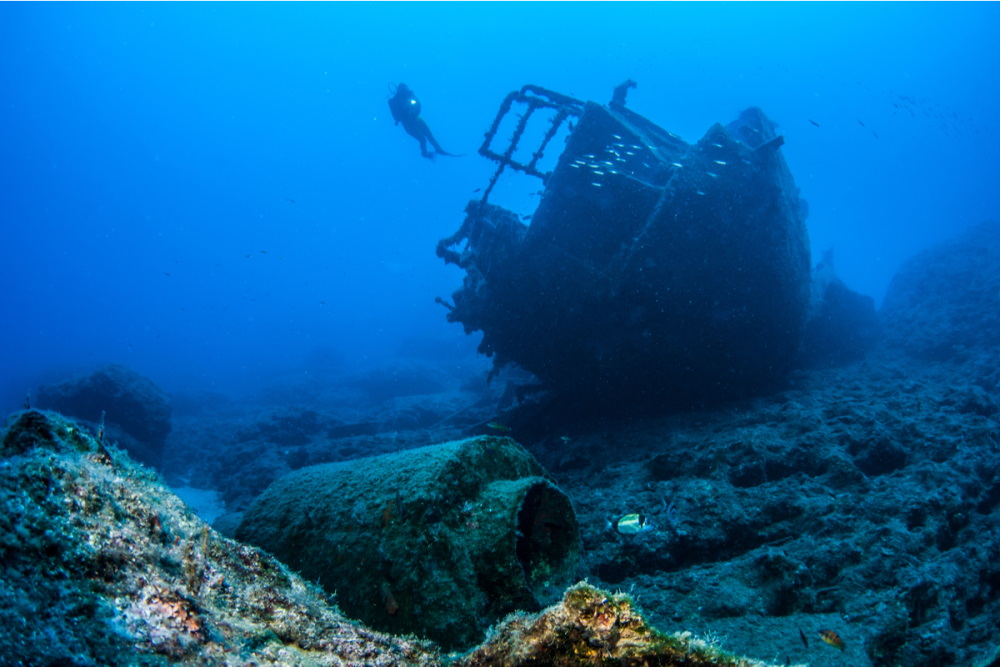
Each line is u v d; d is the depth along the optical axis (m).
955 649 3.95
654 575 5.21
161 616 1.37
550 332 9.09
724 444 6.89
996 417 8.03
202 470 14.43
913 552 4.80
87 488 1.60
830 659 3.64
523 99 9.39
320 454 11.80
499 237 9.03
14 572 1.21
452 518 3.72
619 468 7.30
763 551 5.02
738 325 8.40
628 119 10.30
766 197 7.71
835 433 6.92
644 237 7.71
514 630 1.58
